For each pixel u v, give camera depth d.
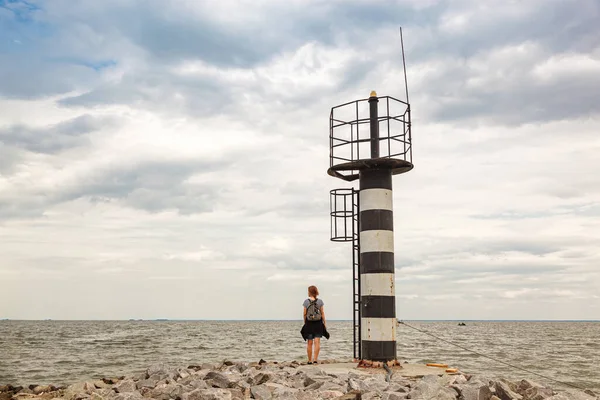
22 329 98.44
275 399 8.91
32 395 12.20
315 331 13.38
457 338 62.59
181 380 11.48
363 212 12.54
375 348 12.15
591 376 19.62
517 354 31.91
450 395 9.06
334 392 9.03
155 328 111.81
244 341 49.56
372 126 12.55
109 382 13.15
